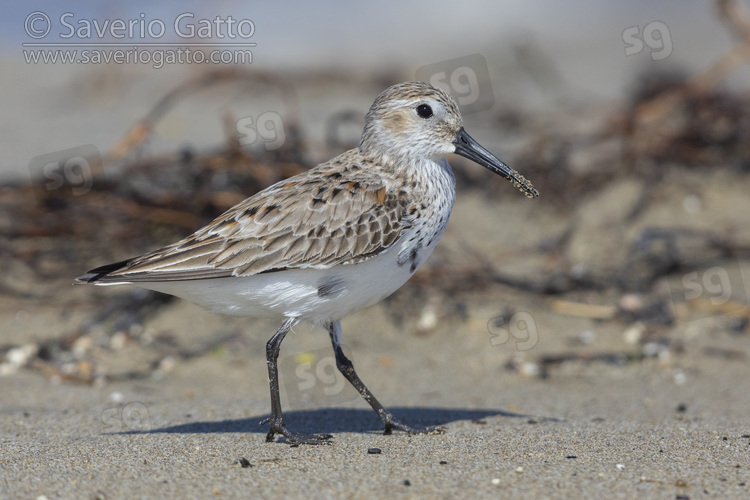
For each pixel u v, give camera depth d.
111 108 19.05
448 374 11.25
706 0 26.39
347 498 6.45
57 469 7.09
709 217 14.20
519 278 13.13
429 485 6.67
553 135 15.70
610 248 13.70
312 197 8.10
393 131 8.53
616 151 15.44
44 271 13.06
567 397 10.23
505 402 9.98
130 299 12.42
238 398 10.12
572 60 22.27
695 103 15.54
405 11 25.55
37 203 13.73
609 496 6.44
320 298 8.04
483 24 25.06
